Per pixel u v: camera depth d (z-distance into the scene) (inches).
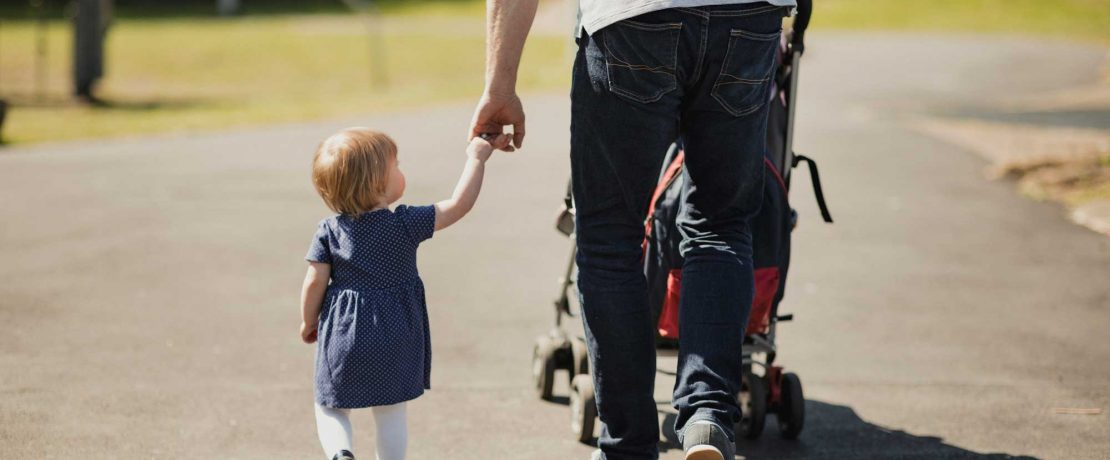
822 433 209.3
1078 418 217.8
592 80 145.6
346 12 2262.6
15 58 1370.6
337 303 163.6
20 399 220.8
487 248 374.3
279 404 221.9
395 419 167.0
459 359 254.2
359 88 1135.6
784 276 191.0
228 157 577.6
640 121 144.4
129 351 256.4
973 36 1985.7
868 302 307.0
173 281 324.5
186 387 231.3
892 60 1466.5
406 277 164.9
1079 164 521.3
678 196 179.9
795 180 506.0
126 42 1588.3
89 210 427.8
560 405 224.5
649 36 140.7
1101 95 1023.0
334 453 158.7
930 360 255.8
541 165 544.1
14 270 333.1
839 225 410.6
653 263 183.0
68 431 203.8
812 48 1654.8
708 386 144.3
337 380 162.1
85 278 325.7
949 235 394.9
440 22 2085.4
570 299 309.7
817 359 256.5
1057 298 312.0
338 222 165.8
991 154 592.7
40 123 765.3
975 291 319.3
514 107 155.4
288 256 359.3
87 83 994.7
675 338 188.1
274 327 279.1
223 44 1579.7
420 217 164.1
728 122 147.6
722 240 153.1
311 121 767.1
